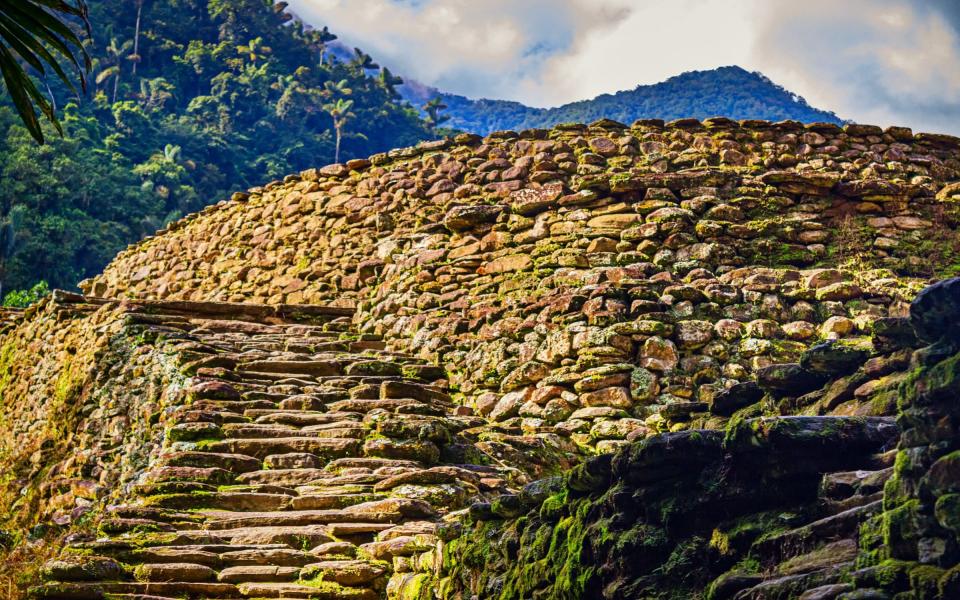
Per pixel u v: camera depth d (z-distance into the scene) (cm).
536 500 467
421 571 605
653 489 361
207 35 9794
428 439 895
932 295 278
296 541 700
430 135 9681
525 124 14738
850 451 330
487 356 1184
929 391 271
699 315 1112
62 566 630
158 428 1018
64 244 5434
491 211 1347
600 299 1118
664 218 1228
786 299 1136
